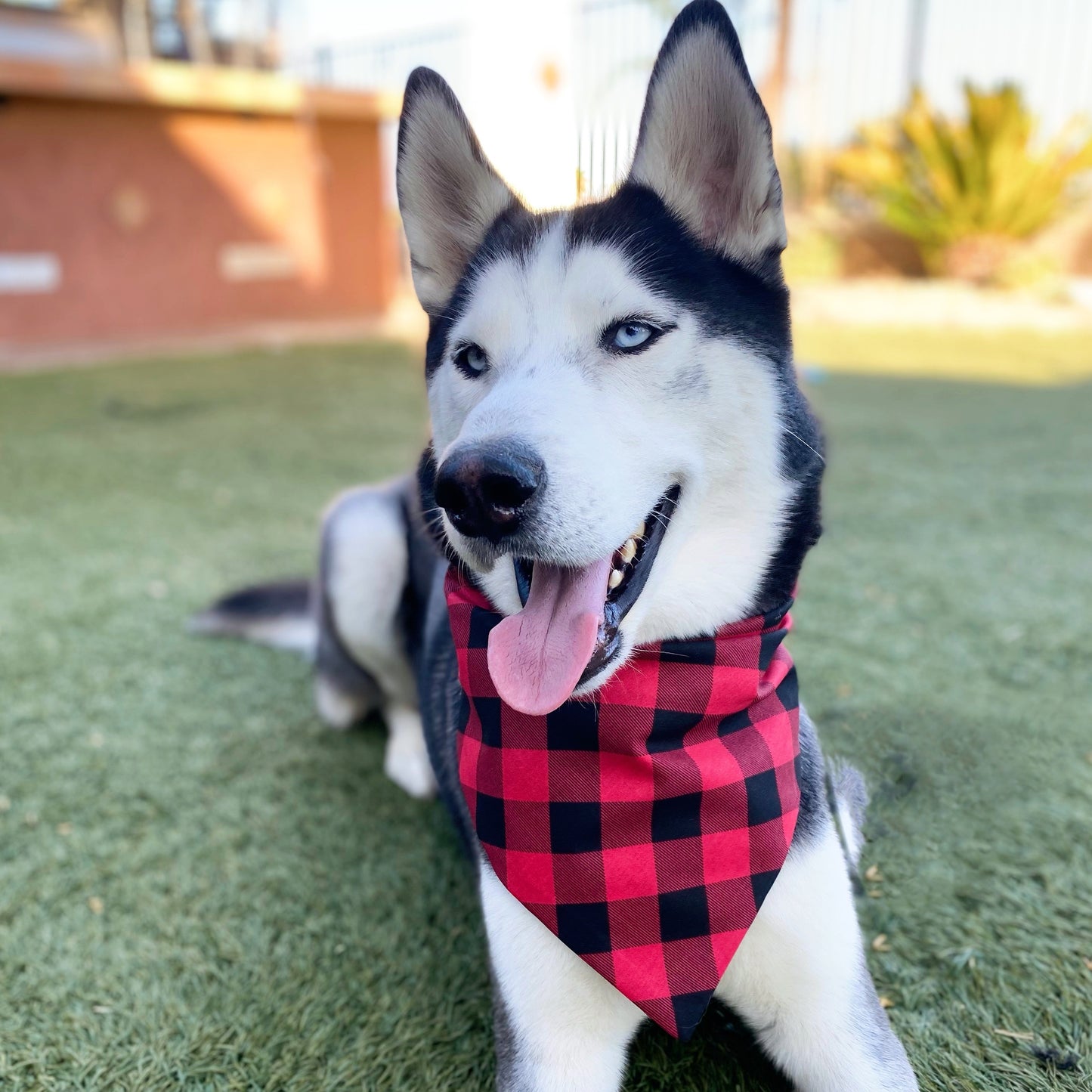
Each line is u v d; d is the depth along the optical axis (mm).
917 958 566
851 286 3785
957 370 2449
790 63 3994
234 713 896
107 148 2844
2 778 779
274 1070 518
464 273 567
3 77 2518
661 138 491
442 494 419
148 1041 537
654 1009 458
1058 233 3879
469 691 513
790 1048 485
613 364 464
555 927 470
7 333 2783
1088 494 1418
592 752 478
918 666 901
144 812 739
